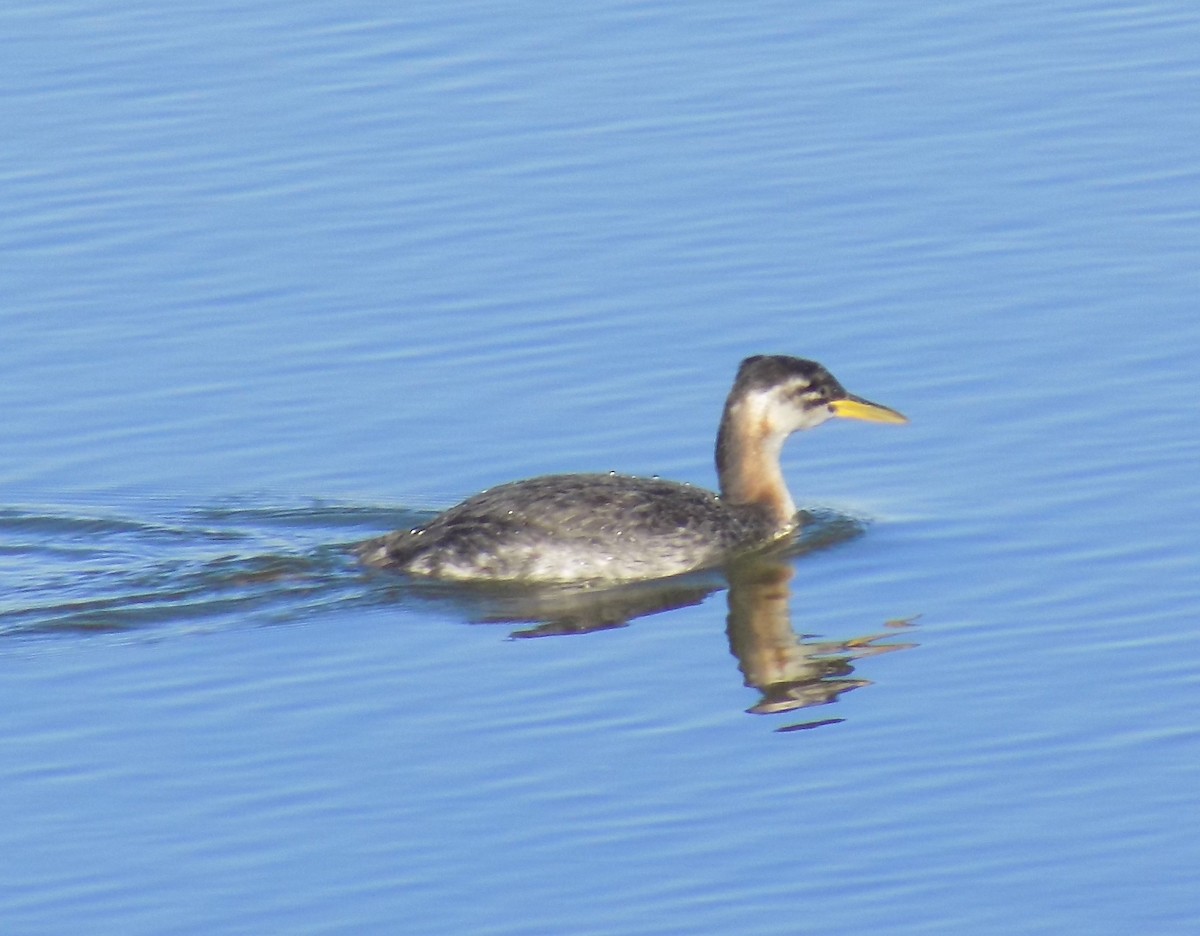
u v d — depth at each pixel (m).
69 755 18.12
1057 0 33.78
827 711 18.62
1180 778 17.22
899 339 25.56
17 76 32.09
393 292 26.97
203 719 18.69
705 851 16.50
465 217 28.47
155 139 30.42
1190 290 26.00
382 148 30.05
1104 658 19.27
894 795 17.22
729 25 33.09
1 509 22.98
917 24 33.03
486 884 16.17
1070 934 15.35
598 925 15.63
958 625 20.17
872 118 30.34
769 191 28.75
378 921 15.74
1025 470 22.98
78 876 16.41
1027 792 17.16
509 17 33.41
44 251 28.00
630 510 21.58
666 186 28.95
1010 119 30.17
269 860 16.55
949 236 27.56
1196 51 31.78
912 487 23.09
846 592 21.03
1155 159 28.97
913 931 15.45
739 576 21.50
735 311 26.27
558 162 29.59
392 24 33.31
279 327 26.38
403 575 21.42
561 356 25.61
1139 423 23.52
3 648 20.08
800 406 22.45
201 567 21.67
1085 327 25.44
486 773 17.69
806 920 15.61
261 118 30.84
